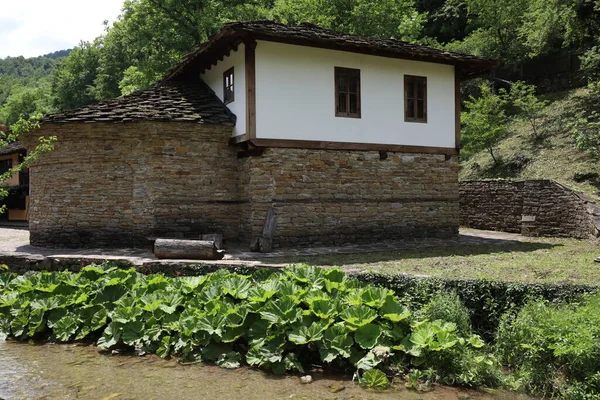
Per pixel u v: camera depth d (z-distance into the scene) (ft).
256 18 83.05
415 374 16.89
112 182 39.50
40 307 22.22
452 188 46.70
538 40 70.18
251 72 37.47
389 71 43.47
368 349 17.80
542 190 45.68
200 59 44.47
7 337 22.03
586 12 62.75
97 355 19.60
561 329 16.52
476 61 45.34
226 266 27.45
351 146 41.52
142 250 37.32
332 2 81.61
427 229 45.14
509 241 42.45
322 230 40.24
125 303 21.36
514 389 16.61
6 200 79.61
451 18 104.83
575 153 54.54
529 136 64.59
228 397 15.48
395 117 43.70
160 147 38.55
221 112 41.09
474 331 20.25
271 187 38.32
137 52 82.33
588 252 33.76
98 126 38.17
